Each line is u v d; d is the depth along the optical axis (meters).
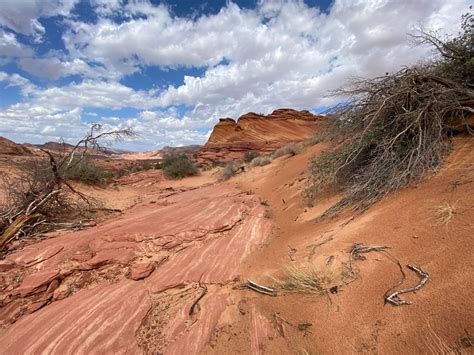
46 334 3.02
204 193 11.48
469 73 4.64
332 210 4.84
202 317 3.09
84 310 3.41
